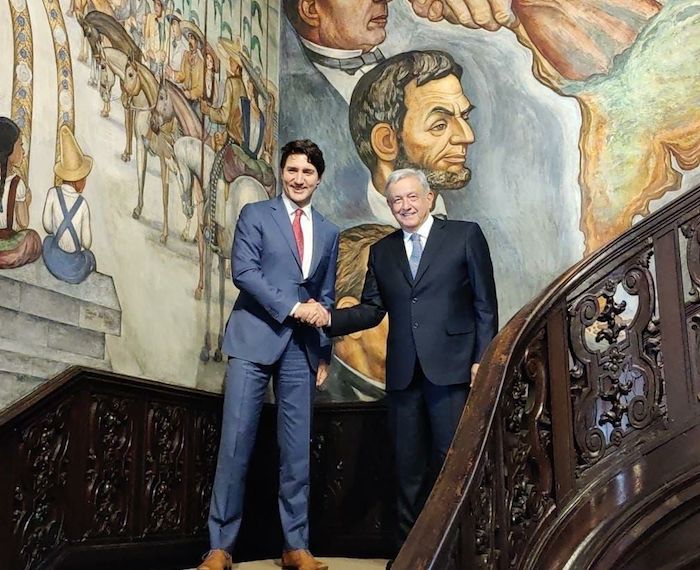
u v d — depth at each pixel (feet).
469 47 24.14
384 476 21.70
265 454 21.44
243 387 15.76
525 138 23.13
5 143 14.26
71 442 14.97
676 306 15.38
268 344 15.89
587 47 23.15
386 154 24.21
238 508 15.62
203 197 20.62
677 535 14.10
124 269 17.24
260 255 16.30
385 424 22.02
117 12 17.67
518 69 23.58
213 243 20.93
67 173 15.74
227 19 22.67
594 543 13.57
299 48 25.59
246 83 23.41
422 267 16.38
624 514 13.88
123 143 17.51
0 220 14.06
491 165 23.29
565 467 14.40
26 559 13.71
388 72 24.68
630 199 21.93
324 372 16.71
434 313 16.14
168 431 17.88
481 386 11.83
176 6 20.08
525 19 23.81
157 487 17.33
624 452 14.83
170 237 19.03
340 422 22.44
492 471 11.29
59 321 15.24
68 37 16.06
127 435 16.53
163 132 19.04
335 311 16.38
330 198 24.45
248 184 22.98
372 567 18.28
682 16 22.40
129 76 17.89
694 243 15.62
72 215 15.79
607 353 15.30
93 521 15.35
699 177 21.35
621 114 22.43
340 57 25.20
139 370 17.49
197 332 19.90
